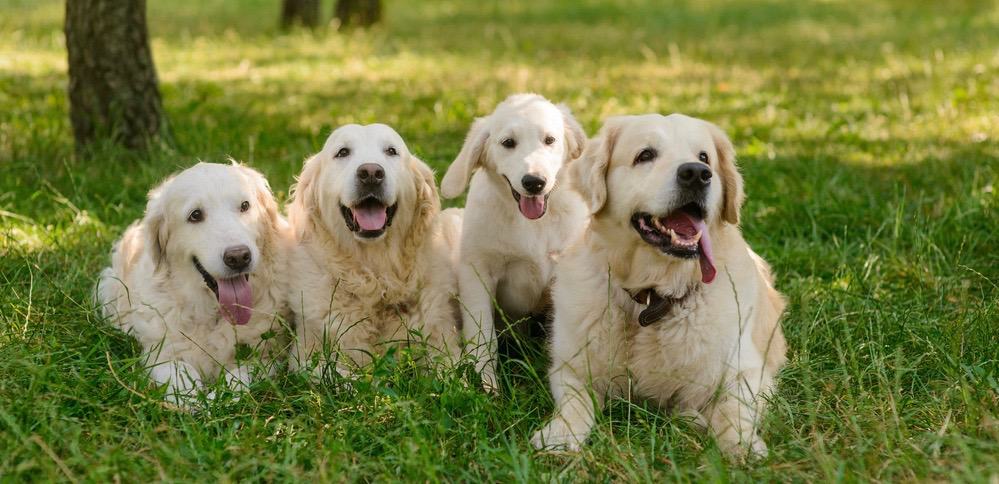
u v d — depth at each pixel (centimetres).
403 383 409
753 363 419
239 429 382
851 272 535
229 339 465
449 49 1652
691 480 335
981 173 723
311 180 499
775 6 2441
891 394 373
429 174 509
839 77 1277
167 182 483
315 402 396
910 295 533
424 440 345
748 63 1458
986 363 422
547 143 525
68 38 778
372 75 1324
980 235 602
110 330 477
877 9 2292
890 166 777
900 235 610
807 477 330
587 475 348
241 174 473
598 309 430
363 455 357
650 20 2186
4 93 1039
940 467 324
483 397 388
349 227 482
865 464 341
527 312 539
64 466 325
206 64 1422
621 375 430
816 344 465
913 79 1193
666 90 1197
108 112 778
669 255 399
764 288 467
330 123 938
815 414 379
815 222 652
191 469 342
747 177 744
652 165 409
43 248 582
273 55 1538
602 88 1208
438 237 523
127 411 382
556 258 515
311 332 479
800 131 929
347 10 1994
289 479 332
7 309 478
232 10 2500
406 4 2719
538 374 472
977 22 1883
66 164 694
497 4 2641
